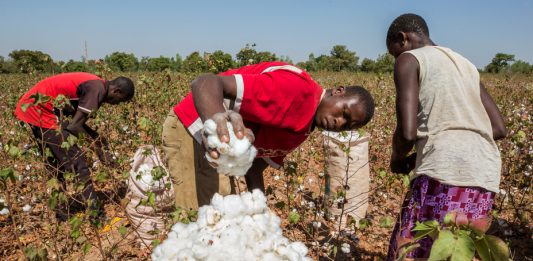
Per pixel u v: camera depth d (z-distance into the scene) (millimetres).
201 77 1856
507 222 4207
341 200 3645
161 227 3322
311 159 6012
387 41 2441
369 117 2213
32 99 3678
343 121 2195
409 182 2441
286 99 2039
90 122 5844
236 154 1230
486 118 2070
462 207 1997
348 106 2156
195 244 1058
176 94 7465
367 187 3857
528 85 13766
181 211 2607
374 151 6387
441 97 2020
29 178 3881
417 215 2102
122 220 3824
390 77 15109
